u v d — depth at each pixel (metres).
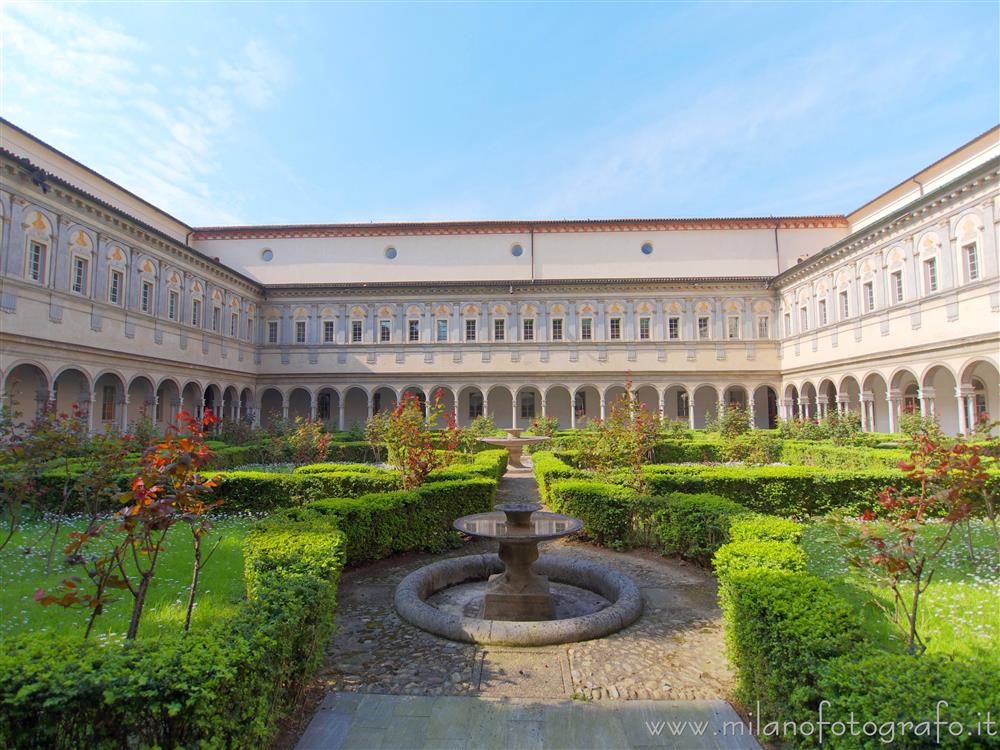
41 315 21.00
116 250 25.38
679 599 7.68
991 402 26.06
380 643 6.24
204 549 9.60
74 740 3.26
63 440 9.85
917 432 20.19
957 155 29.98
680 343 38.94
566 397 41.91
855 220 39.94
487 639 6.11
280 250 42.25
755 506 12.44
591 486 11.37
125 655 3.58
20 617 6.44
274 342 40.09
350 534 9.10
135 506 4.96
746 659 4.73
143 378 30.45
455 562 8.71
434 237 42.47
